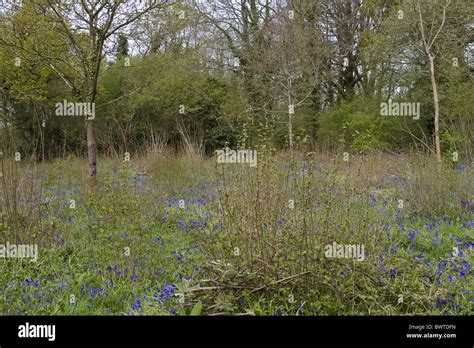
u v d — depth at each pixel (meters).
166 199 7.95
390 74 19.73
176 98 20.31
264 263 3.84
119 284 4.45
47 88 17.23
